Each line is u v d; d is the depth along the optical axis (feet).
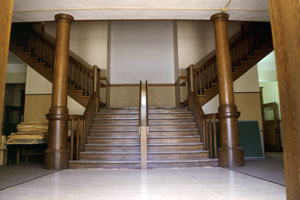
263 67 33.58
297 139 3.41
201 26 28.81
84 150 17.60
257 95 24.68
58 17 16.61
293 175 3.49
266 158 22.20
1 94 3.72
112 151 17.44
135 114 21.54
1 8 3.79
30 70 24.70
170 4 15.79
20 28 24.80
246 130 23.20
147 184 10.40
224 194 8.49
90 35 28.68
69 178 12.04
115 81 29.40
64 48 16.39
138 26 30.86
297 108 3.40
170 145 17.57
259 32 24.79
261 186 9.72
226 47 16.55
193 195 8.39
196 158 16.75
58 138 15.46
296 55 3.41
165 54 30.32
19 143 18.11
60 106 15.71
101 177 12.28
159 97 29.35
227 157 15.46
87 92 24.63
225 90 16.06
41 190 9.37
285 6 3.64
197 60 27.96
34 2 15.30
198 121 19.33
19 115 31.12
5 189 9.59
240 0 15.34
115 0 15.25
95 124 19.90
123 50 30.19
